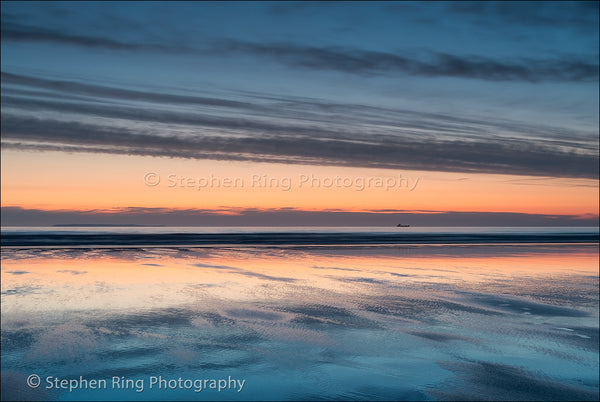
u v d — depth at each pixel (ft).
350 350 33.63
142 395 25.72
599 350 34.17
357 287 59.36
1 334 35.78
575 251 124.67
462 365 30.96
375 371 29.81
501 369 30.40
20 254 100.42
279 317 42.63
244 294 53.52
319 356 32.30
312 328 39.14
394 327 39.75
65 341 34.42
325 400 25.52
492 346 34.96
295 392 26.50
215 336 36.42
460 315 44.27
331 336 36.91
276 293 54.39
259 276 68.28
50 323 39.19
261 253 110.42
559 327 40.27
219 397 25.61
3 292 52.54
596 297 54.13
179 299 50.08
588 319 43.16
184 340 35.32
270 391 26.61
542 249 133.08
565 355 33.04
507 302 50.70
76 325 38.75
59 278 63.62
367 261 92.68
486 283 64.03
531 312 45.83
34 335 35.70
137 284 59.41
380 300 50.98
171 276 66.95
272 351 33.22
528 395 26.55
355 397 26.04
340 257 101.35
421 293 55.62
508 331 38.91
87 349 32.81
